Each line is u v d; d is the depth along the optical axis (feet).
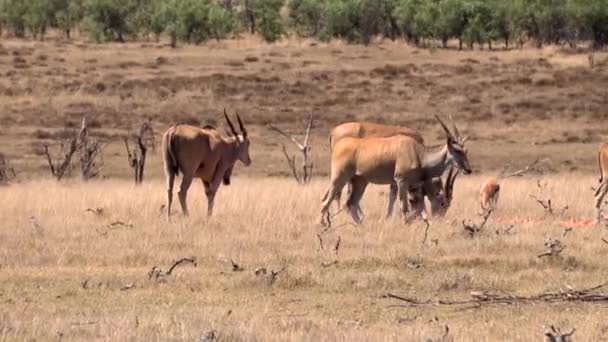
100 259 177.47
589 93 607.37
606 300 145.48
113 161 431.43
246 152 249.75
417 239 196.03
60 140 462.19
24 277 162.81
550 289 154.30
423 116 553.64
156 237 197.88
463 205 258.78
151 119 538.47
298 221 222.07
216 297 149.79
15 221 222.28
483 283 158.61
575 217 242.78
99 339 122.52
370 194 279.08
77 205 248.32
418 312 141.08
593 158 451.94
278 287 156.35
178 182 320.50
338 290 155.22
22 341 122.31
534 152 465.47
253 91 612.29
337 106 579.07
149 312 138.92
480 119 549.95
